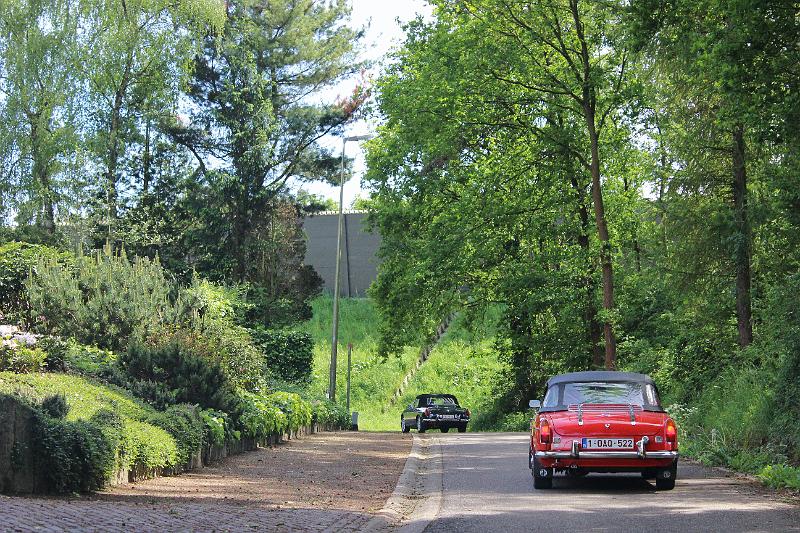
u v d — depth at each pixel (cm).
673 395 3153
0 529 852
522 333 4659
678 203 2970
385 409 6075
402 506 1377
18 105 4266
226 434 2066
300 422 3034
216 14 4884
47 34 4369
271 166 5300
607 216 4138
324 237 7288
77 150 4381
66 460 1221
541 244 4347
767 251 2895
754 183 2848
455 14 3856
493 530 1088
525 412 4788
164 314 2586
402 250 4572
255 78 5206
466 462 2155
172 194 5159
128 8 4712
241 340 2806
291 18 5762
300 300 5225
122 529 929
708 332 3111
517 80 3781
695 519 1154
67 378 1938
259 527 1037
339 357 6650
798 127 1781
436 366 6544
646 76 2856
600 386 1609
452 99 3781
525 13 3634
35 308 2402
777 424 1905
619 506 1297
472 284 4622
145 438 1519
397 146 4328
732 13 1672
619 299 4066
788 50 1758
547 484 1559
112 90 4797
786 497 1400
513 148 4103
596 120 4009
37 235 3984
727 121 1950
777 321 2139
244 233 5194
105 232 4319
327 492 1498
